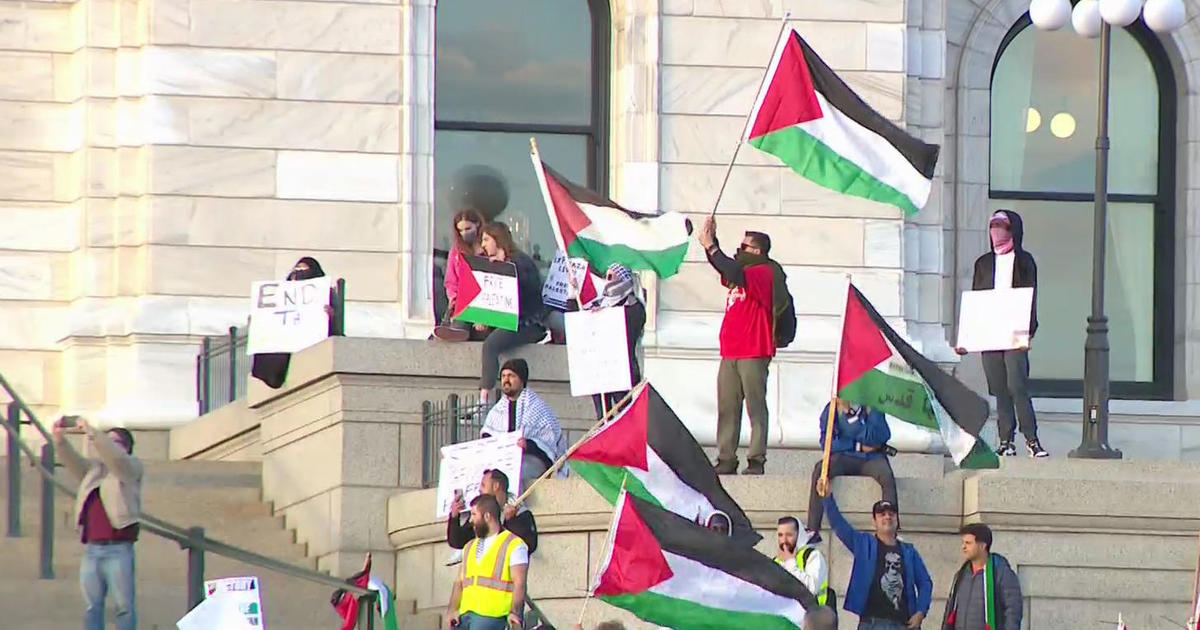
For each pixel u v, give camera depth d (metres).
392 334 95.00
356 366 76.38
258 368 78.94
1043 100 105.94
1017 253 82.38
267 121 95.25
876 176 71.94
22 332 96.12
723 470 75.19
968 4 104.00
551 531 72.12
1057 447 103.00
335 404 76.81
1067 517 72.44
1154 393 105.31
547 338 82.12
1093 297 87.19
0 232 96.38
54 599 67.44
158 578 70.12
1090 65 106.06
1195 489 72.88
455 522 70.25
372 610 65.00
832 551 72.31
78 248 95.81
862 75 98.62
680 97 97.62
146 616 66.00
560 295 78.88
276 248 95.00
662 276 75.06
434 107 97.44
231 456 86.12
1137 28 106.00
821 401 96.31
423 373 77.12
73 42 97.06
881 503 69.69
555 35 100.12
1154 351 105.62
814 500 71.38
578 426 77.94
